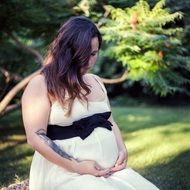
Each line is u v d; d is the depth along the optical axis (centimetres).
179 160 532
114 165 262
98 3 481
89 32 249
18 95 573
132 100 1177
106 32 441
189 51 539
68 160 246
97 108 264
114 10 449
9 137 673
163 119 862
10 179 452
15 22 518
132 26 432
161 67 442
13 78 576
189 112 986
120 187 246
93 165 249
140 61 442
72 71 250
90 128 257
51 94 250
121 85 1185
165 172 479
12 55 653
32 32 544
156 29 430
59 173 251
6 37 595
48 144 245
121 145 281
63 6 498
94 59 258
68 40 249
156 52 436
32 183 262
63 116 253
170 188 426
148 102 1169
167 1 473
